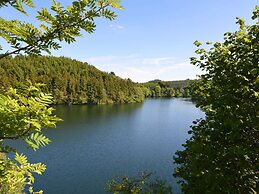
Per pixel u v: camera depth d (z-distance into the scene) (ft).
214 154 23.61
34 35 7.26
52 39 7.41
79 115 257.96
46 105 7.30
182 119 248.73
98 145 144.15
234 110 22.91
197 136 27.96
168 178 97.50
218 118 23.91
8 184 9.02
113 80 440.86
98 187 90.33
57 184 92.63
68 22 7.13
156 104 433.07
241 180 22.35
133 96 463.83
